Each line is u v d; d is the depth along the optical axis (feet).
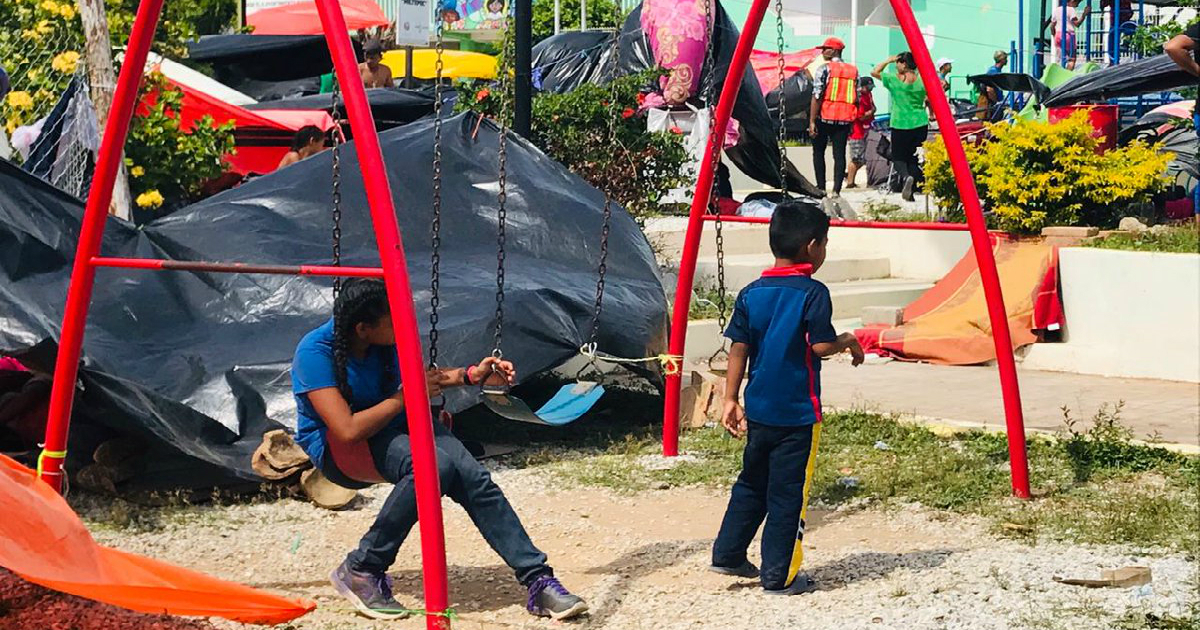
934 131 64.18
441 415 18.66
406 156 32.12
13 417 25.32
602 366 35.70
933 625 17.76
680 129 50.03
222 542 22.03
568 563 21.13
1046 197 42.63
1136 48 64.90
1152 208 43.65
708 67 49.80
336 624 17.74
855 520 23.84
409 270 29.45
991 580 19.88
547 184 32.89
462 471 17.83
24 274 25.98
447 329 27.35
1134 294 38.24
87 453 25.05
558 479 26.55
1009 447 25.48
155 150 38.60
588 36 62.08
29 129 35.22
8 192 26.30
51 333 24.26
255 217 29.89
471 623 17.88
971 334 39.93
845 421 30.81
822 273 47.85
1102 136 45.14
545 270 30.60
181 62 54.90
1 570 18.47
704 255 46.91
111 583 16.72
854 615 18.28
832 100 59.47
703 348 39.40
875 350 41.47
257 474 24.36
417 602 18.89
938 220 49.57
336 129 18.71
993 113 65.21
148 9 18.76
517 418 19.63
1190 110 54.75
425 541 16.07
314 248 29.71
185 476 24.49
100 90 33.47
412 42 41.39
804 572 20.54
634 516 24.03
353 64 16.17
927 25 96.48
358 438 17.29
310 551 21.56
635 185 42.11
